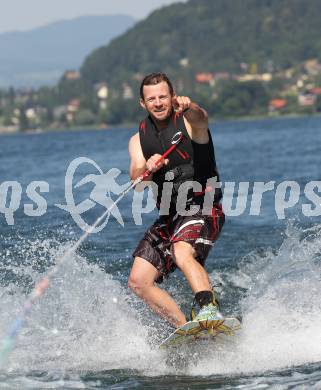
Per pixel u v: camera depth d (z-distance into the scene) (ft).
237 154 264.52
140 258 55.52
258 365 50.96
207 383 48.37
